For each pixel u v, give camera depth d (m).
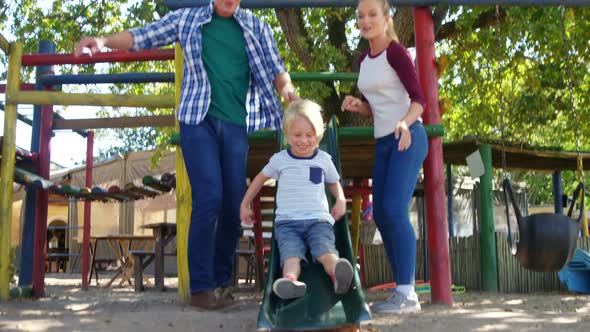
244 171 4.13
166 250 13.85
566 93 10.20
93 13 11.42
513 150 7.04
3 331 3.09
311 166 3.64
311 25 9.71
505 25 9.11
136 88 12.31
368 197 9.09
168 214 14.34
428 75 4.77
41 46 6.50
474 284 6.88
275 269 3.28
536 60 9.93
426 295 5.89
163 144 11.76
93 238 8.55
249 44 4.11
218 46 4.04
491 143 6.69
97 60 5.22
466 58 10.38
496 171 14.38
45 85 6.35
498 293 6.14
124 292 6.98
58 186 6.07
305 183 3.58
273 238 3.56
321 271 3.33
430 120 4.71
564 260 3.95
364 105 4.32
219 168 3.93
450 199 8.52
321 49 8.45
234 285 8.04
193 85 3.97
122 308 4.17
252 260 9.00
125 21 11.16
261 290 6.86
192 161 3.88
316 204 3.54
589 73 9.98
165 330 3.12
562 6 4.83
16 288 5.44
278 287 2.89
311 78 5.25
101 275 12.18
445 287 4.58
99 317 3.59
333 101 9.41
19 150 5.75
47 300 5.09
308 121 3.64
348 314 2.89
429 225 4.65
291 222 3.46
